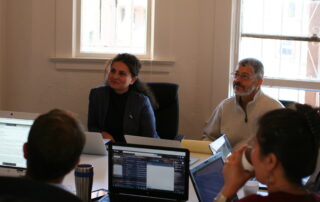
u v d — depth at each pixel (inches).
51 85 156.6
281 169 46.3
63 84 156.3
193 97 154.2
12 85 158.2
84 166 72.1
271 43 153.9
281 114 47.2
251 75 113.3
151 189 71.1
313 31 151.3
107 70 126.1
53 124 47.9
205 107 153.6
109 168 72.7
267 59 154.6
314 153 45.9
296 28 152.3
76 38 156.3
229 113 119.6
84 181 70.8
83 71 155.4
